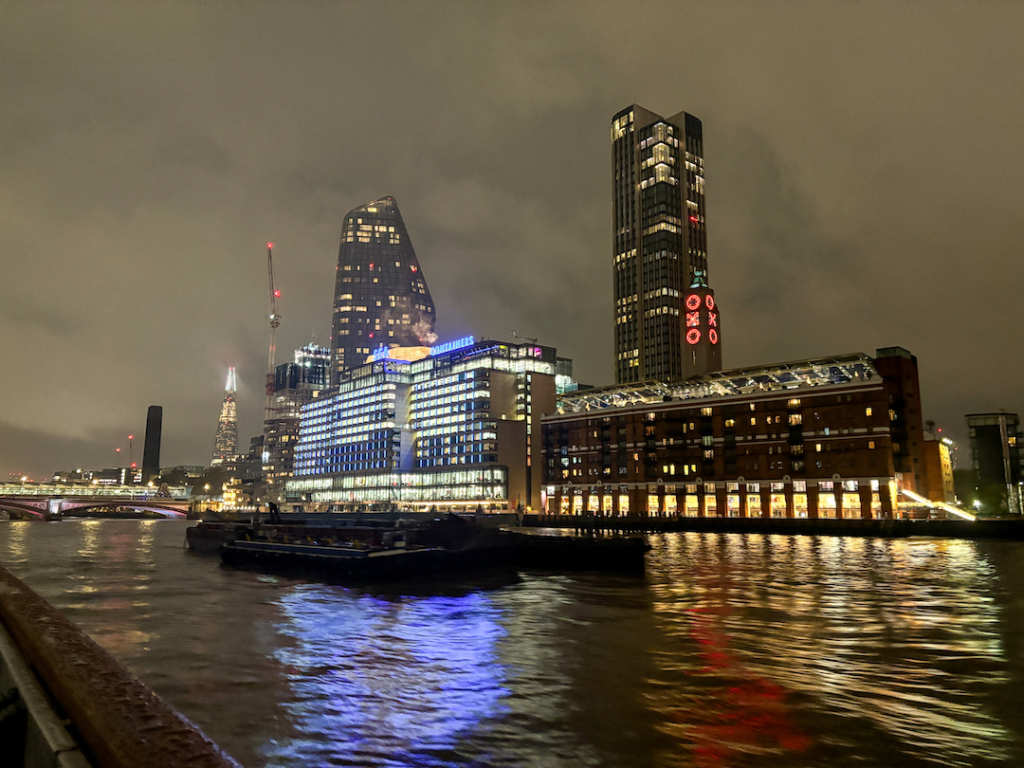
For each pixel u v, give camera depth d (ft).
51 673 12.53
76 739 10.01
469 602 165.37
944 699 79.36
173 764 7.79
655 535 447.42
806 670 93.09
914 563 248.73
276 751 65.00
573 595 175.73
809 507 475.72
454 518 274.57
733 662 97.76
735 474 517.14
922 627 123.13
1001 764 60.54
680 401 558.15
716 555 288.51
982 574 210.59
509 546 259.80
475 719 73.77
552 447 650.02
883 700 79.00
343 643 114.93
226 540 290.56
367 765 61.62
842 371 510.58
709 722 71.97
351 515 402.72
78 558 303.27
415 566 226.17
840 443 467.52
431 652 107.04
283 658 103.65
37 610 18.21
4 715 12.41
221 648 111.34
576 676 91.04
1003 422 540.93
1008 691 82.43
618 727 70.85
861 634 117.19
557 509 637.30
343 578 222.69
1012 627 123.03
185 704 79.77
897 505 460.14
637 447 583.17
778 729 69.67
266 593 186.91
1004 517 444.14
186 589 196.03
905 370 509.76
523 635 120.16
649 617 137.28
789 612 140.46
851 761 61.36
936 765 60.44
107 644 115.24
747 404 517.14
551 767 60.75
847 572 218.18
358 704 79.25
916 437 508.94
